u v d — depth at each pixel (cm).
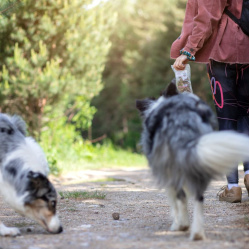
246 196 581
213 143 316
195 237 351
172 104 369
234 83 513
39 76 1017
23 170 381
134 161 1469
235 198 528
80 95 1187
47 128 1159
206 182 356
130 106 2619
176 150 340
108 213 502
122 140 2295
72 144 1305
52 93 1053
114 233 389
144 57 2761
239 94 521
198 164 327
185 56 479
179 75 487
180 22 2336
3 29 1013
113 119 2816
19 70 1044
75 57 1098
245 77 508
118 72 3111
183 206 388
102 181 865
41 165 398
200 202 354
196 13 501
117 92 2938
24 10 1020
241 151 311
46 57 1033
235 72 509
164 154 351
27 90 1033
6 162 389
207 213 478
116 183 816
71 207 541
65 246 343
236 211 482
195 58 489
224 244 335
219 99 516
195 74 2194
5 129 409
